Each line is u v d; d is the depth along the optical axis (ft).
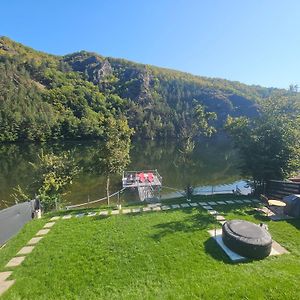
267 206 60.39
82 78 495.82
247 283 28.43
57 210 65.26
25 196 75.87
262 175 72.33
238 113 406.62
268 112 74.90
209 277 31.27
